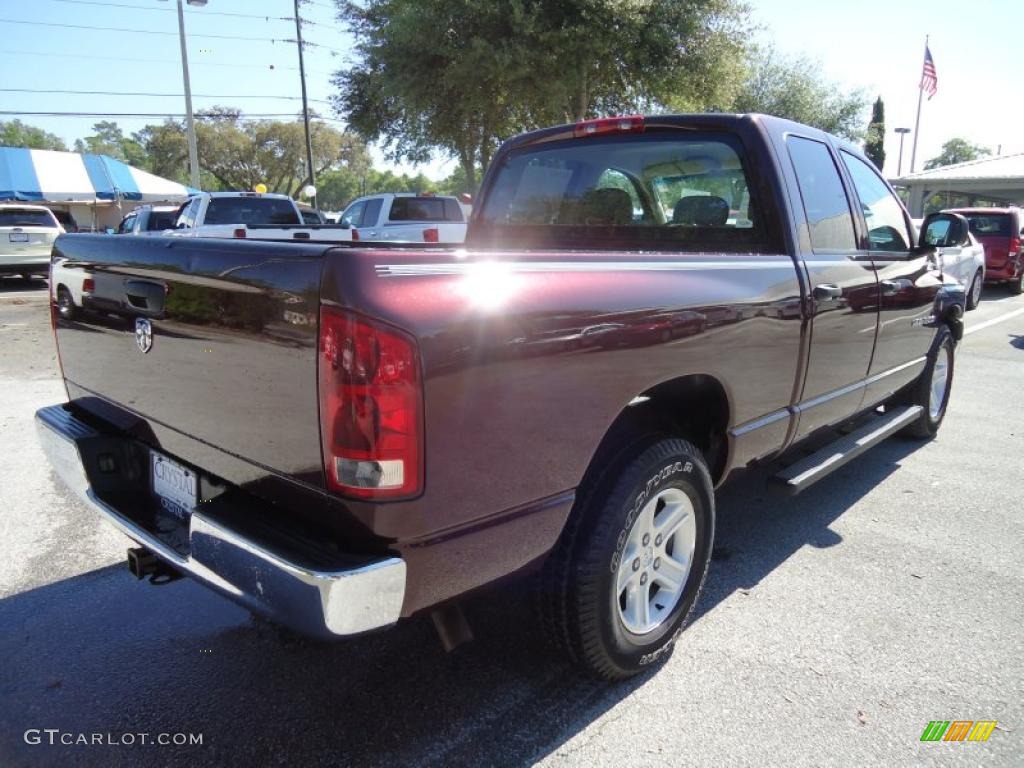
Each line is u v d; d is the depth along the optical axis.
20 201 25.50
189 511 2.43
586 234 3.93
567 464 2.20
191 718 2.49
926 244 4.50
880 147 43.91
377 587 1.83
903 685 2.67
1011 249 15.07
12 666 2.78
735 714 2.51
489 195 4.34
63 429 2.81
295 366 1.86
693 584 2.86
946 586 3.39
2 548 3.73
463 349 1.87
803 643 2.93
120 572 3.51
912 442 5.57
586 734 2.42
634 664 2.63
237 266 1.98
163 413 2.41
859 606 3.22
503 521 2.06
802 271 3.18
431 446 1.84
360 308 1.73
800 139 3.53
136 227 16.83
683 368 2.54
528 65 14.80
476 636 2.98
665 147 3.54
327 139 52.03
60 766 2.27
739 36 16.30
